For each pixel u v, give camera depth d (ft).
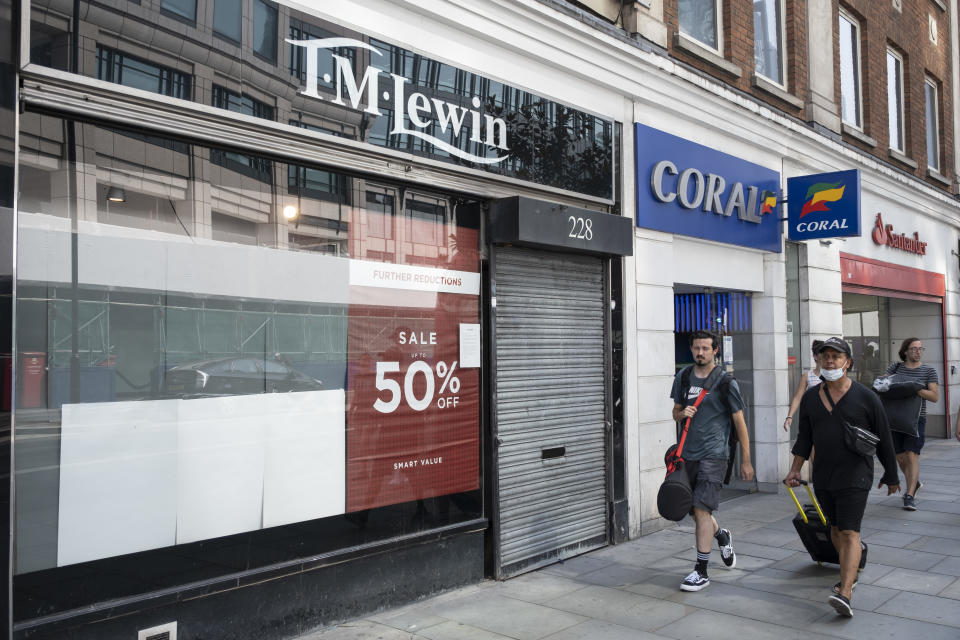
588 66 22.21
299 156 15.19
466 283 18.83
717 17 29.84
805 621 15.78
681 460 18.38
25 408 11.61
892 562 20.04
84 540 12.16
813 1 35.53
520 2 19.62
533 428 20.33
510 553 19.38
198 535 13.56
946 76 52.01
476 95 18.84
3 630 10.93
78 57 12.09
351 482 16.07
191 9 13.52
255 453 14.47
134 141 13.03
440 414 17.97
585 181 22.06
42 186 11.91
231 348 14.21
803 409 17.26
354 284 16.35
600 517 22.35
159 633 12.85
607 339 22.94
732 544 22.27
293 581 14.88
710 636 15.05
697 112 26.91
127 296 12.83
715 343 18.86
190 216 13.71
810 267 34.14
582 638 14.99
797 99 33.40
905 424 26.40
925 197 46.50
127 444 12.73
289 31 15.05
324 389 15.67
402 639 14.90
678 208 25.95
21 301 11.64
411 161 17.15
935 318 49.14
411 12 17.57
